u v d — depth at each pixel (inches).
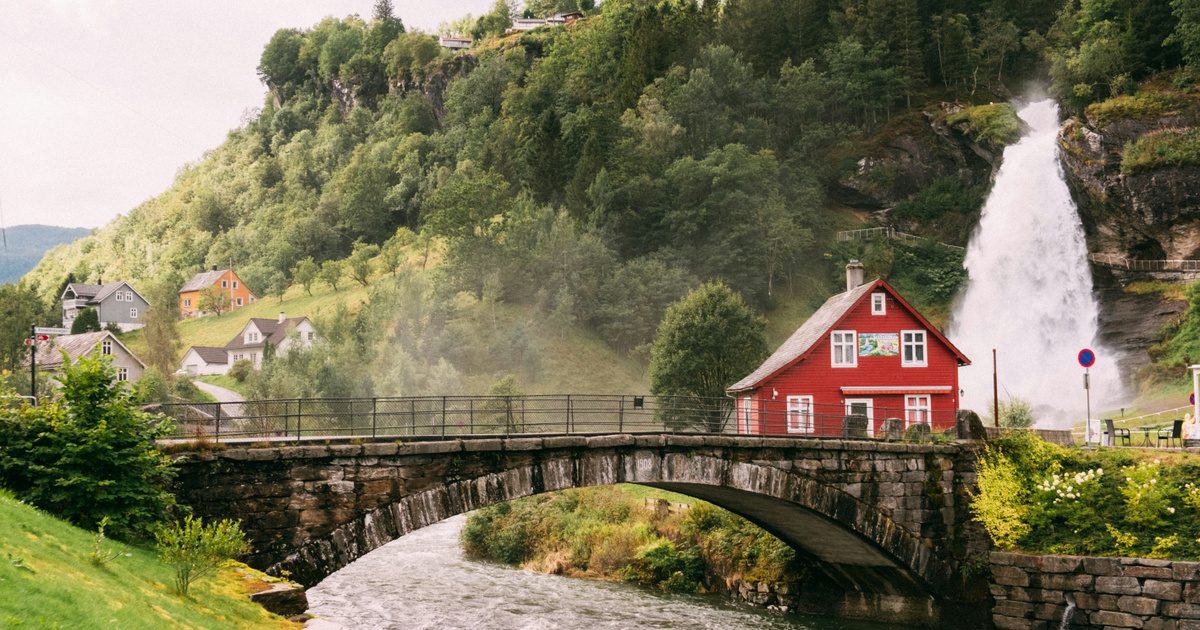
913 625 1579.7
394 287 4783.5
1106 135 4020.7
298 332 4746.6
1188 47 4387.3
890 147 5413.4
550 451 1272.1
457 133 7859.3
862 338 2121.1
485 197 5236.2
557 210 5280.5
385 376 3718.0
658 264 4515.3
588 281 4493.1
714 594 1847.9
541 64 7652.6
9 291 4845.0
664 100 5698.8
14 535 685.9
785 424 1753.2
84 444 866.1
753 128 5482.3
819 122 5605.3
